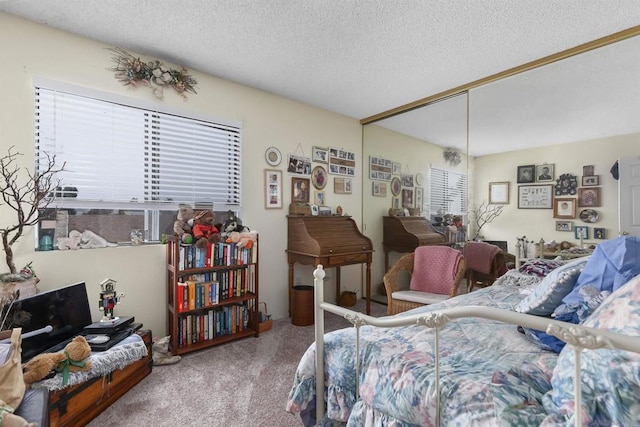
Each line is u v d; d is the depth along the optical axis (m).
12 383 1.16
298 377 1.34
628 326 0.73
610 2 1.78
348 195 4.00
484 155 2.90
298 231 3.25
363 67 2.64
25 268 1.91
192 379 2.04
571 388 0.75
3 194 1.84
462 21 1.98
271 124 3.27
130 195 2.47
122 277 2.39
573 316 1.16
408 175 3.60
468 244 3.03
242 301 2.87
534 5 1.82
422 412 0.95
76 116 2.23
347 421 1.20
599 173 2.27
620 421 0.63
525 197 2.66
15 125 1.98
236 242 2.73
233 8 1.89
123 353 1.80
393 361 1.11
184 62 2.60
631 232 2.14
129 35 2.21
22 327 1.65
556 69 2.42
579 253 2.37
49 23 2.07
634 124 2.11
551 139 2.49
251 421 1.62
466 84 2.96
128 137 2.46
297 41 2.25
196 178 2.81
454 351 1.18
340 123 3.91
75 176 2.23
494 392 0.86
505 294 2.02
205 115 2.81
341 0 1.80
